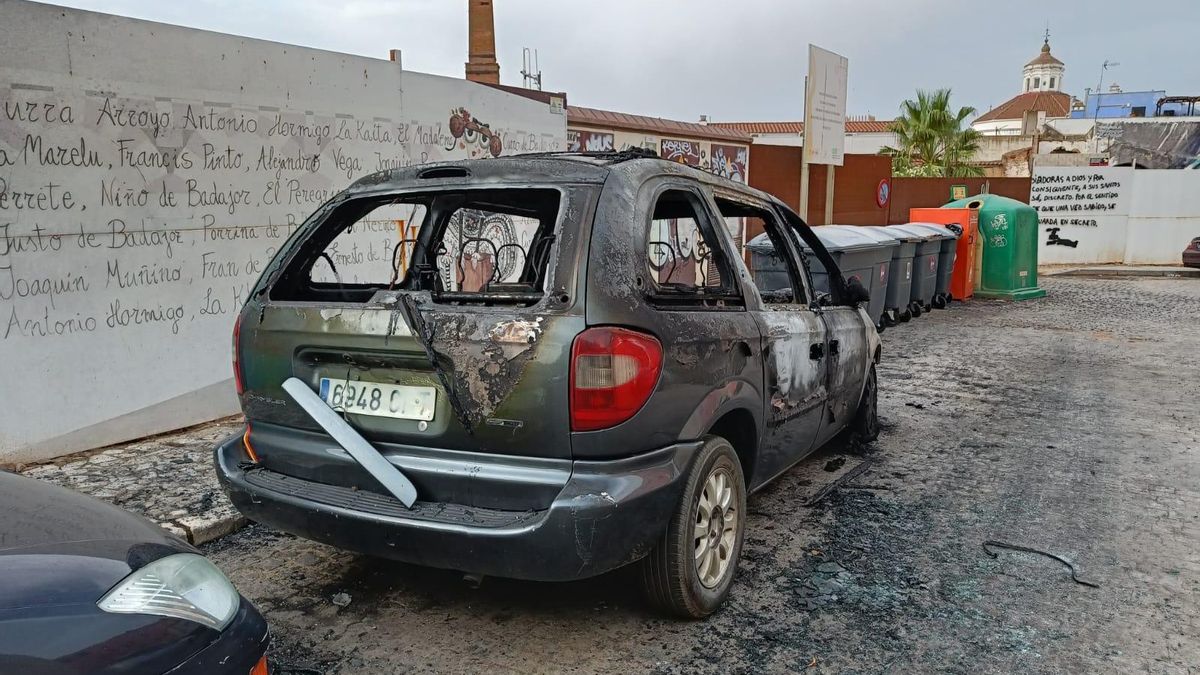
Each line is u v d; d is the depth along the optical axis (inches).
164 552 79.6
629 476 103.9
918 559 150.5
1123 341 414.0
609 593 134.8
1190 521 170.6
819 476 199.0
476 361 102.3
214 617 75.6
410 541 104.0
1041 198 951.6
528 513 102.0
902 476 199.8
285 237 240.7
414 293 110.2
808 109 536.4
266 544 154.7
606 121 407.8
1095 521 170.4
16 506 82.4
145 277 207.0
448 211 147.5
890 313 465.1
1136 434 240.4
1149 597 136.1
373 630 122.4
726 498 128.8
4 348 181.3
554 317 101.1
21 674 61.2
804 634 122.6
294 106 238.8
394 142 274.8
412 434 108.3
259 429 125.8
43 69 182.2
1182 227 942.4
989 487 191.9
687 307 120.3
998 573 144.9
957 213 570.3
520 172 116.4
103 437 202.4
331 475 116.3
